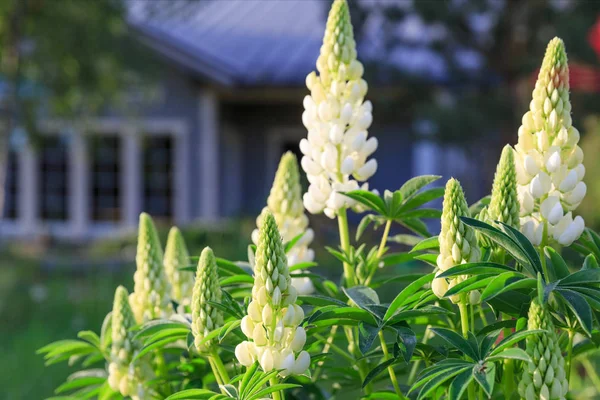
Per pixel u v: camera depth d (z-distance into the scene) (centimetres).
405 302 145
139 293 191
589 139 947
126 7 1167
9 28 1095
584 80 970
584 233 164
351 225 1147
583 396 253
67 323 725
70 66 1148
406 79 1065
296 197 197
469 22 1074
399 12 1055
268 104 1558
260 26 1708
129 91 1267
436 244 150
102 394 189
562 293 128
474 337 135
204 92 1427
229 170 1573
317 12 1717
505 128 1045
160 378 179
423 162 1433
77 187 1456
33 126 1164
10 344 646
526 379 131
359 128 178
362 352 139
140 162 1455
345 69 178
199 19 1677
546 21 1022
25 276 983
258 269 136
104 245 1288
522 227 148
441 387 154
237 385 164
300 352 139
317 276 177
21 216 1478
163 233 1183
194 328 152
